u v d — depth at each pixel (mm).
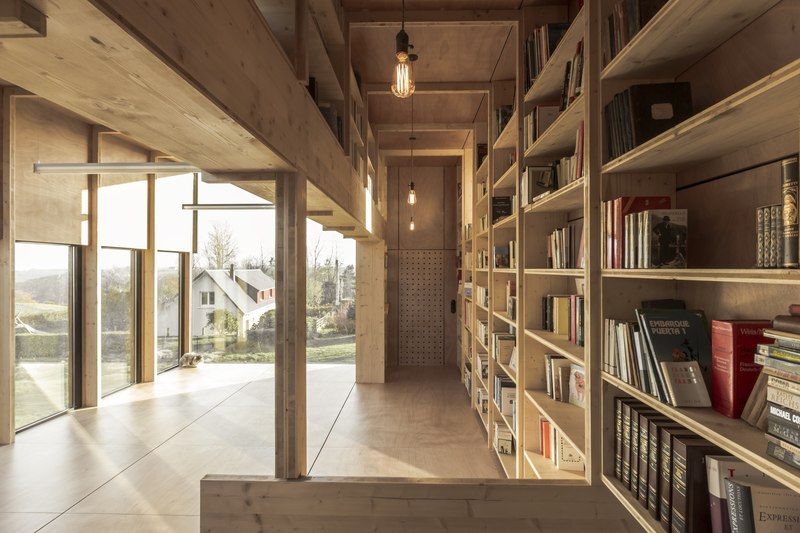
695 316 1633
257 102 1732
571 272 2375
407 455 4902
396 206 9859
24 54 1009
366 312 8133
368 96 5590
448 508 2260
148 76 1137
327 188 3031
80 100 1323
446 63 4520
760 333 1351
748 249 1580
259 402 6789
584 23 2191
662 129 1765
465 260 7844
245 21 1614
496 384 4844
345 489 2289
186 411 6359
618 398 1996
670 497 1523
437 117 6371
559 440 2959
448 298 9766
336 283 9711
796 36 1347
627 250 1805
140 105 1354
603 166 1997
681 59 1825
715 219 1753
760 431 1232
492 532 2238
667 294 2020
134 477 4328
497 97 4891
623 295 2018
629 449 1863
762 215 1193
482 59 4434
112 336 7348
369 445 5184
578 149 2299
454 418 6156
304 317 2457
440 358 9734
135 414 6227
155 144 1823
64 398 6328
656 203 1869
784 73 984
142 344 8031
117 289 7484
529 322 3438
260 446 5098
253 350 9703
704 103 1811
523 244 3432
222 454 4875
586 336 2088
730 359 1360
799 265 1049
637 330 1728
